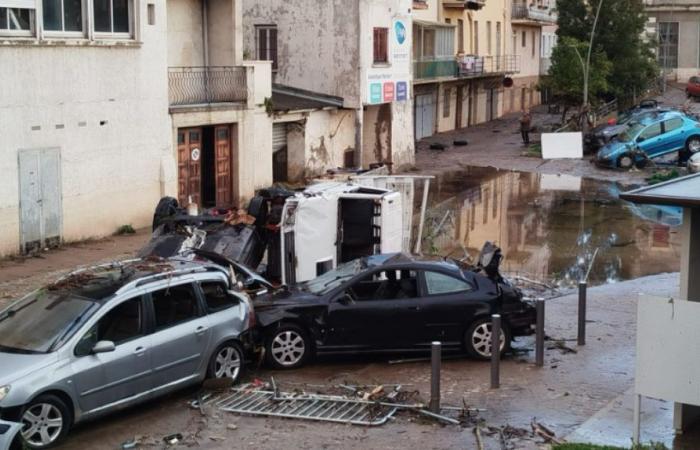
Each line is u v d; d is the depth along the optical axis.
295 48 34.09
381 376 12.43
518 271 19.61
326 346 12.76
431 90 48.62
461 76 47.62
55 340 10.02
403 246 19.67
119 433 10.23
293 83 34.22
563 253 21.55
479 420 10.60
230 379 11.66
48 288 11.02
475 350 13.05
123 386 10.39
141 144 23.31
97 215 22.05
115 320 10.52
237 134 27.09
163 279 11.10
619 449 9.24
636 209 27.95
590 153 41.69
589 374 12.45
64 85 20.75
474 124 54.75
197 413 10.87
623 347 13.81
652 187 9.76
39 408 9.60
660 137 37.47
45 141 20.36
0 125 19.20
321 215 16.03
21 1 19.48
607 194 31.11
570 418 10.70
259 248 15.81
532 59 64.62
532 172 37.03
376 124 36.16
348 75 33.50
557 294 17.52
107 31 22.02
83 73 21.28
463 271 13.27
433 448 9.77
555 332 14.70
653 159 37.91
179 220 16.02
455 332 13.01
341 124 33.62
